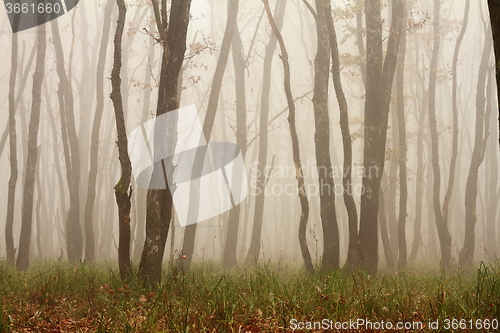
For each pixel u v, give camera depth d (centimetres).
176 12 922
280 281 925
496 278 741
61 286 829
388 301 671
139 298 728
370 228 1196
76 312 678
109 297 738
